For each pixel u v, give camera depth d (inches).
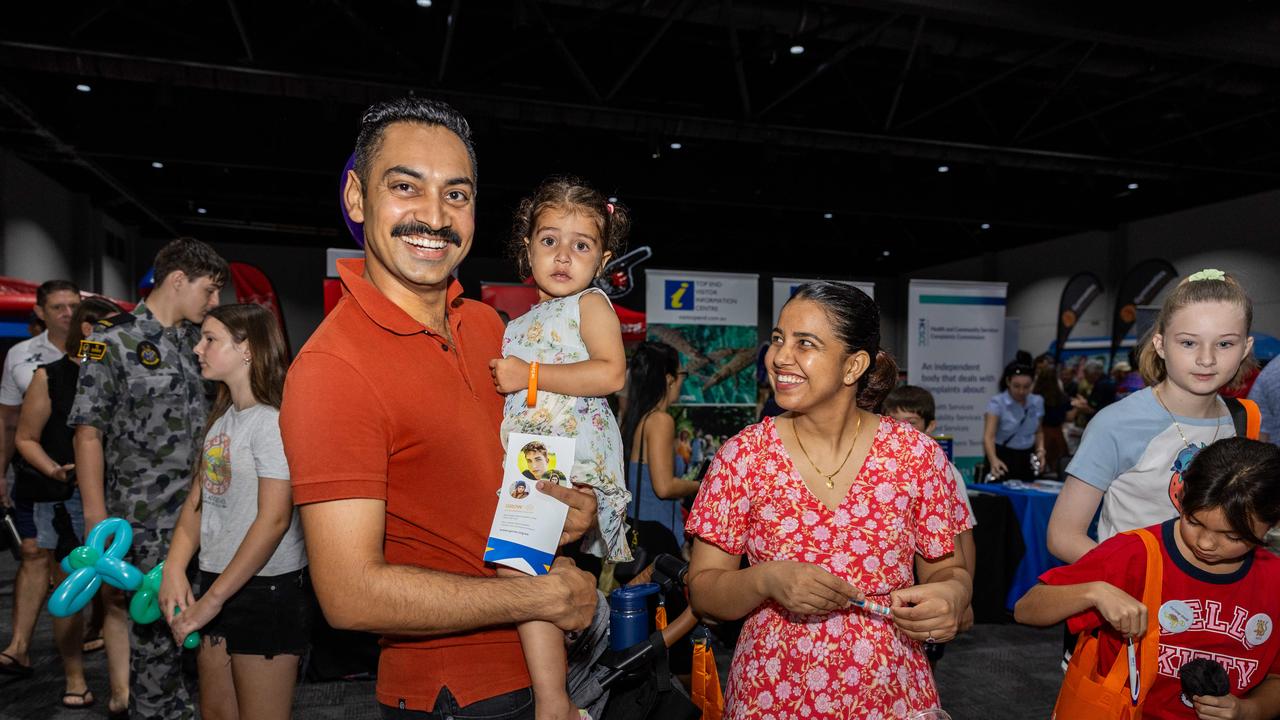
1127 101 332.5
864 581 55.9
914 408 120.4
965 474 307.6
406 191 44.3
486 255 666.2
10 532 137.7
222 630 78.8
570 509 48.6
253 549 73.0
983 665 151.6
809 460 58.8
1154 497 69.0
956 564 59.7
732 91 351.3
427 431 43.4
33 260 383.2
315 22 266.5
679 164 397.7
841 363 55.8
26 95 296.8
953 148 371.6
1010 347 468.4
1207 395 67.9
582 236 68.1
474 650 46.4
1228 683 54.3
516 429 59.7
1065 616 60.1
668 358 109.6
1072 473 72.6
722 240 621.9
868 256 730.2
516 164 368.8
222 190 464.4
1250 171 379.9
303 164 337.4
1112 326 514.3
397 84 292.4
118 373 95.7
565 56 286.7
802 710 55.2
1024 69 329.4
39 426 124.0
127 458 96.7
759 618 59.1
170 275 99.8
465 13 279.1
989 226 584.4
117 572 80.1
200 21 277.0
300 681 141.7
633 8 250.4
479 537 46.5
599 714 59.5
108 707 124.9
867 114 346.0
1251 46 241.9
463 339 53.1
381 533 39.8
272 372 80.0
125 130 318.3
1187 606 58.4
